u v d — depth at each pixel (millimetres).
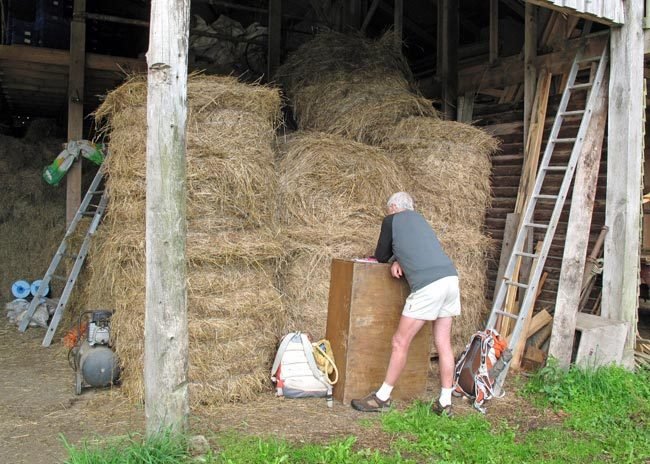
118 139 4406
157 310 3303
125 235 4262
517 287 5828
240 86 4328
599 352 4973
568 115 5543
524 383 4871
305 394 4398
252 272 4363
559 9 4836
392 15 8984
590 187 5281
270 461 3273
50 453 3369
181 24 3287
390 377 4168
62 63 6688
